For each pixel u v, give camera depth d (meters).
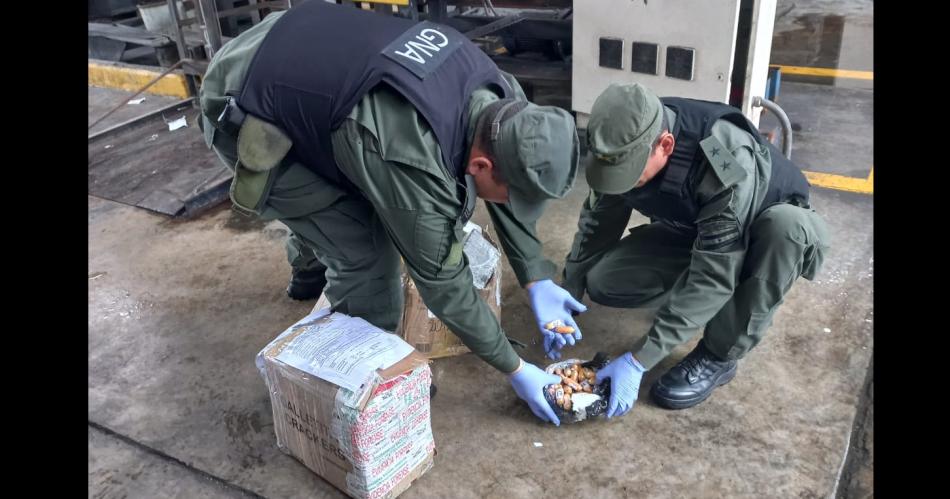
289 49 1.47
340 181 1.57
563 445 1.77
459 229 1.44
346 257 1.75
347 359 1.57
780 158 1.75
